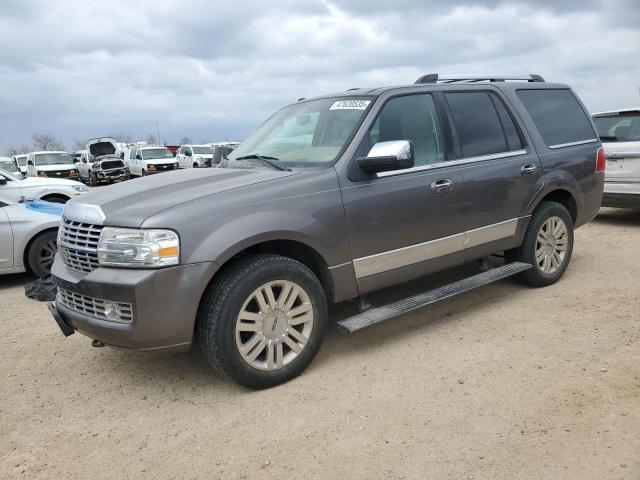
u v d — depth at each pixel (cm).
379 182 390
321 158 391
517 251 507
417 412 314
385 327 445
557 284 533
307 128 433
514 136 492
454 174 432
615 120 790
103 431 315
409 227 405
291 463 274
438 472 260
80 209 354
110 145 3359
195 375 379
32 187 888
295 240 350
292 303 353
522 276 520
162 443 299
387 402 327
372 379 357
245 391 351
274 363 350
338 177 374
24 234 643
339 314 472
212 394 350
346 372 369
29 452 297
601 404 310
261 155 430
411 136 420
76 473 277
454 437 288
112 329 319
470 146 454
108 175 2933
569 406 310
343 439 291
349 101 424
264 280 336
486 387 338
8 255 640
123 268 317
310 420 312
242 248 329
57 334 476
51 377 389
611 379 338
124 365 402
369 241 385
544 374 350
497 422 299
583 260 621
